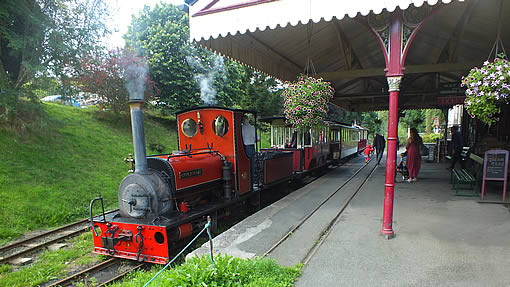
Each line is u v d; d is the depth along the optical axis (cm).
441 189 742
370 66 1189
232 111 638
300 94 614
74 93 1223
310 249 412
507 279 308
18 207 705
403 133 3712
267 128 2153
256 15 489
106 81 1462
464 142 1282
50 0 995
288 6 466
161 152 1500
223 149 662
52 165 949
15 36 917
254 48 788
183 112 695
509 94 416
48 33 996
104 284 427
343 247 409
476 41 774
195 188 573
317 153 1233
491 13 595
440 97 964
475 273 323
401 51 412
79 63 1126
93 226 515
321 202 667
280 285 311
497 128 918
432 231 450
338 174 1134
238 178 659
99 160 1131
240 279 319
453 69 853
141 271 459
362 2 412
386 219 436
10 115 993
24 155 916
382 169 1261
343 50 866
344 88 1403
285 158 937
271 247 419
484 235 426
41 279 453
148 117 1894
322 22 727
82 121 1398
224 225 681
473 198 634
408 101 1477
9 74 1012
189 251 536
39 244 578
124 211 516
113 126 1500
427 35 843
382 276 327
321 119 634
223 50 677
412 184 828
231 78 2089
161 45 1722
